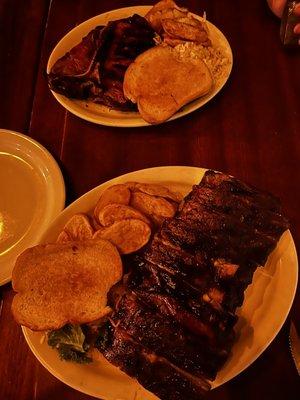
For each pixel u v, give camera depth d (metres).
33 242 0.42
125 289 0.34
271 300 0.35
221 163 0.45
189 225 0.35
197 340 0.31
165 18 0.51
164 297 0.32
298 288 0.37
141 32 0.50
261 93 0.49
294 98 0.48
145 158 0.46
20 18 0.62
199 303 0.32
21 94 0.54
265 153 0.45
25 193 0.46
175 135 0.47
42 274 0.36
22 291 0.36
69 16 0.61
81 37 0.56
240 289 0.33
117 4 0.61
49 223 0.42
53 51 0.54
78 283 0.35
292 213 0.41
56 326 0.34
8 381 0.36
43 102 0.53
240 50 0.53
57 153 0.48
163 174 0.42
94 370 0.34
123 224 0.37
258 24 0.54
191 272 0.33
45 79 0.55
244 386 0.34
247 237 0.34
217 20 0.56
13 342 0.38
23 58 0.58
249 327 0.35
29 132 0.50
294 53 0.51
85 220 0.39
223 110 0.48
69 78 0.48
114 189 0.40
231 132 0.47
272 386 0.34
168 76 0.46
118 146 0.47
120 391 0.33
